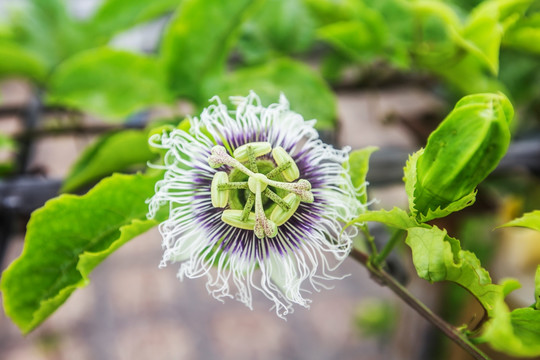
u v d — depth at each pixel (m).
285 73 0.36
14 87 0.64
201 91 0.36
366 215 0.27
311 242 0.29
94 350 0.80
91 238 0.29
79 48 0.42
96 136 0.46
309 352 0.82
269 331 0.84
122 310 0.84
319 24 0.41
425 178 0.26
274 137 0.30
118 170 0.34
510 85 0.43
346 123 0.71
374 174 0.36
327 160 0.30
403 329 0.63
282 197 0.30
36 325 0.29
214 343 0.81
